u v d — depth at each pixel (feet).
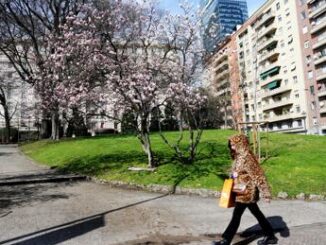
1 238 22.81
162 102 43.27
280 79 214.69
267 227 20.92
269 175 38.70
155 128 98.73
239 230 23.99
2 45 93.09
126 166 45.80
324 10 178.81
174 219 26.94
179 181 38.09
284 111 214.69
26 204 31.78
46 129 112.47
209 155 49.47
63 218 27.25
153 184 38.04
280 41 213.87
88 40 44.45
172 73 43.06
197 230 24.25
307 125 195.21
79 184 41.50
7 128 150.41
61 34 57.26
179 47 45.91
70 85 46.24
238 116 181.06
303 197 33.68
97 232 23.84
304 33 194.59
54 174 47.60
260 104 234.79
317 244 20.77
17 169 55.01
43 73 60.59
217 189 35.45
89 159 53.52
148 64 43.11
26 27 89.20
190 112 46.03
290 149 53.93
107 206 30.99
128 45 47.52
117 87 41.32
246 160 20.04
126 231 24.04
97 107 45.32
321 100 184.96
